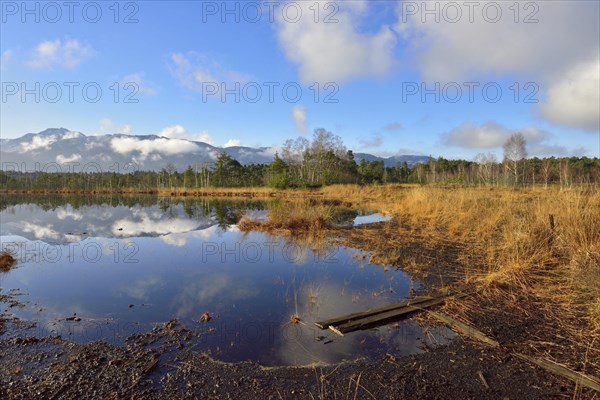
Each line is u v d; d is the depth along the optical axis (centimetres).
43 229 1457
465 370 348
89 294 603
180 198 3822
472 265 728
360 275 705
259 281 677
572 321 436
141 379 336
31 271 756
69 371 349
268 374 346
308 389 321
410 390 317
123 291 619
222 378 339
